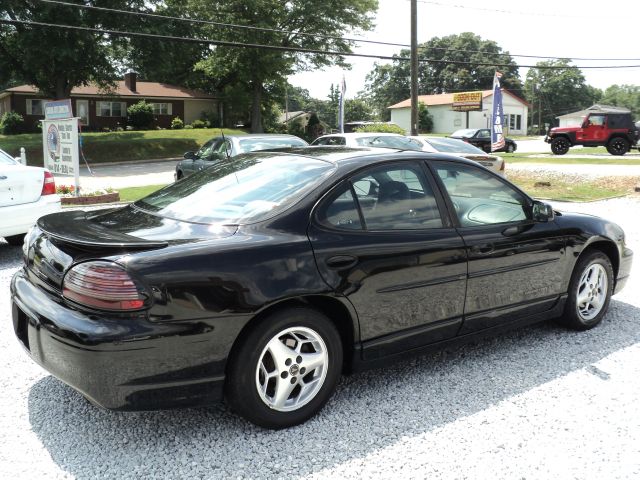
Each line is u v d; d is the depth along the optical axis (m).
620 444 3.13
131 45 35.38
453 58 103.31
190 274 2.87
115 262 2.80
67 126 13.53
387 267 3.49
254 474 2.83
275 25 39.31
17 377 3.89
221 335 2.95
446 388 3.79
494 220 4.20
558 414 3.45
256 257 3.05
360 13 40.25
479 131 31.84
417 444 3.11
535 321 4.49
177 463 2.91
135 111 45.69
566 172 18.28
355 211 3.50
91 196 13.23
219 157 11.59
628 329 4.89
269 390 3.25
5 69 34.72
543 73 105.94
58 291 2.98
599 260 4.79
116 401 2.79
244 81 44.28
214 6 38.09
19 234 7.53
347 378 3.94
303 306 3.23
